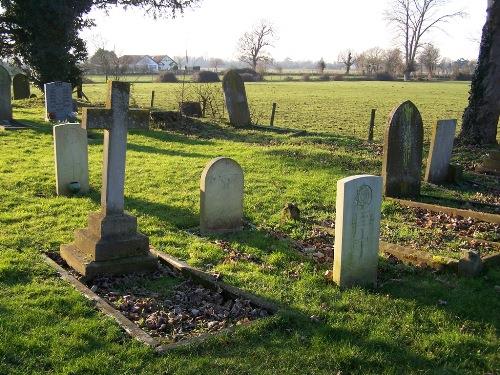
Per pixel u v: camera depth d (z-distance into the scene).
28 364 4.80
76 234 7.55
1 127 18.89
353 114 33.09
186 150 16.86
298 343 5.39
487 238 9.28
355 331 5.67
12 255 7.39
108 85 6.89
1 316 5.57
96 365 4.84
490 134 19.06
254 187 12.17
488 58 18.53
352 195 6.69
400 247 8.17
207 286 6.86
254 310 6.15
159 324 5.83
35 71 29.39
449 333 5.73
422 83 80.75
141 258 7.25
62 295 6.20
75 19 28.84
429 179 13.57
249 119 23.80
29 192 10.89
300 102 41.50
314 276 7.18
